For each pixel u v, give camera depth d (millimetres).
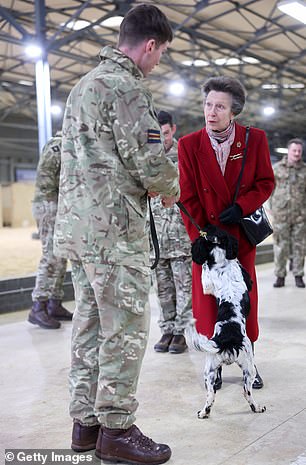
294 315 4754
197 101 18312
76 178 1962
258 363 3393
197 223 2766
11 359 3604
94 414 2158
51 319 4461
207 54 12500
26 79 14461
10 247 10312
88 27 9414
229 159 2713
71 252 1982
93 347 2135
